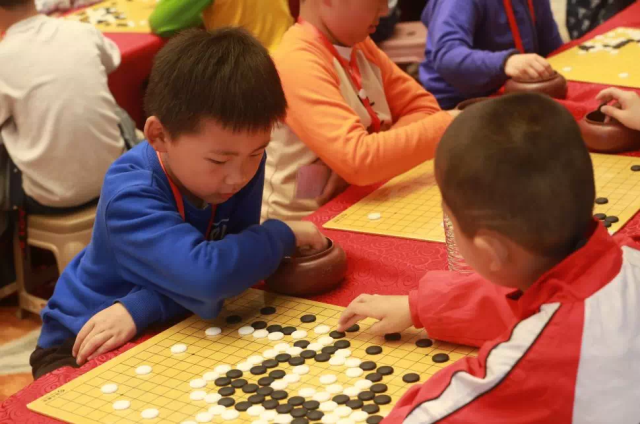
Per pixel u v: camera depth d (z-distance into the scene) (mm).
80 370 1315
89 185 2811
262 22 3564
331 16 2064
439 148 1015
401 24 4504
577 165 952
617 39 2938
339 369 1239
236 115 1357
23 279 2945
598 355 919
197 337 1381
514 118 967
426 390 997
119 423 1135
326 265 1500
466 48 2834
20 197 2812
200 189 1464
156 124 1433
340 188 2164
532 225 951
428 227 1740
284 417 1117
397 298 1344
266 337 1363
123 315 1438
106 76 2926
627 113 1963
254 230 1505
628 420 923
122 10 3846
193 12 3445
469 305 1253
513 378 935
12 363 2701
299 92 2037
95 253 1576
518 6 3010
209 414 1139
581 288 955
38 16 2814
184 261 1406
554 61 2785
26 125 2738
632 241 1094
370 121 2193
